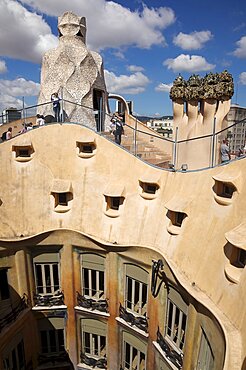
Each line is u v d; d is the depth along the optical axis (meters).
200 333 14.12
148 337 19.19
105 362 22.89
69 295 22.45
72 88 28.36
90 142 21.44
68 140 22.33
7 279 21.42
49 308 22.44
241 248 11.88
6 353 20.50
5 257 20.94
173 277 16.02
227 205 14.52
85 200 21.50
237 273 12.62
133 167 20.62
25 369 22.38
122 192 20.22
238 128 16.66
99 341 23.00
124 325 20.61
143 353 20.14
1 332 19.95
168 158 24.48
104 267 21.27
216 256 14.13
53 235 21.41
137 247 18.84
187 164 20.53
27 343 22.39
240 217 13.44
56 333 23.52
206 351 13.49
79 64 28.75
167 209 18.20
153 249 18.00
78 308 22.33
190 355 14.77
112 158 21.38
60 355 23.56
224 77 18.98
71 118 27.97
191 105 21.22
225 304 12.53
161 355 17.64
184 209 16.70
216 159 18.42
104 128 30.09
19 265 21.38
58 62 28.62
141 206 19.84
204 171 16.86
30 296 22.27
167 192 18.78
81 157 22.12
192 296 13.95
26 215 21.50
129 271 20.12
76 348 23.36
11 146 21.97
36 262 22.09
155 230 18.70
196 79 20.75
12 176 21.72
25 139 22.14
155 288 18.08
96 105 31.31
